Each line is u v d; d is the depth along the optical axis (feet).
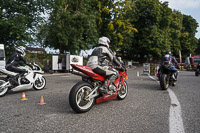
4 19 42.47
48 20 73.56
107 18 108.88
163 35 130.93
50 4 50.98
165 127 10.11
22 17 44.83
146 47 125.49
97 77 13.53
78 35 75.56
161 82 22.27
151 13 122.62
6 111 13.14
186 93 20.44
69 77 42.22
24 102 15.94
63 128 9.95
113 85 14.78
